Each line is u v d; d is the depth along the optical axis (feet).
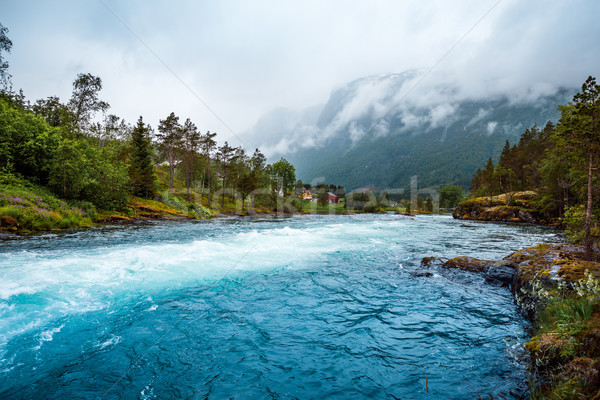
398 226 93.09
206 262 33.30
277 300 22.80
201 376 12.91
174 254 36.29
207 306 21.15
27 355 13.91
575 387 9.87
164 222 97.81
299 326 18.28
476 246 50.88
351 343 16.15
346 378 12.90
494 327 18.33
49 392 11.51
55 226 64.44
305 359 14.46
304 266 33.91
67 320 17.58
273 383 12.49
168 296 22.70
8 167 76.48
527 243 55.42
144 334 16.58
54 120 144.46
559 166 120.88
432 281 28.37
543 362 12.64
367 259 38.04
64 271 26.37
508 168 233.76
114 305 20.27
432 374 13.17
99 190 94.58
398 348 15.64
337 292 24.97
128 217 100.12
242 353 14.92
